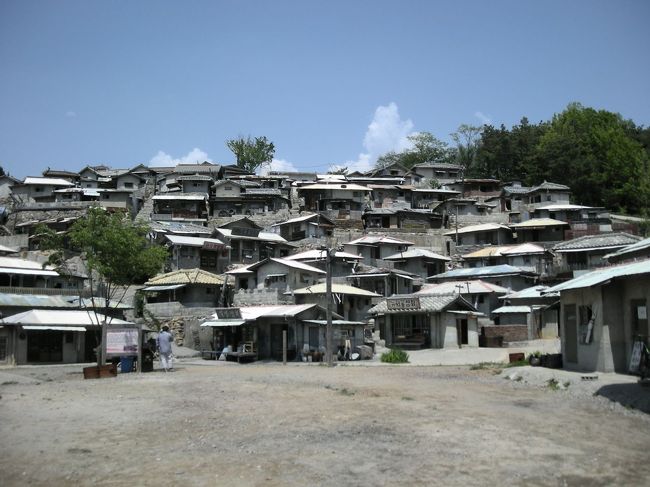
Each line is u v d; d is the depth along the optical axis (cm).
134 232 3294
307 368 3178
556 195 8625
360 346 4250
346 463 1026
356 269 6519
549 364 2516
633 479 934
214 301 5803
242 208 8950
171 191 9431
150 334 4978
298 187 9150
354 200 9000
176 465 1033
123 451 1143
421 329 4669
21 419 1488
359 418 1431
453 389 1988
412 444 1152
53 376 2873
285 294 5316
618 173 9362
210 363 4000
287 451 1117
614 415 1453
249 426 1360
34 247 6994
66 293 4853
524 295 5081
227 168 10619
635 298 2044
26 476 992
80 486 931
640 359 1952
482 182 9956
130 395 1933
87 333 4138
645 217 7094
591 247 5994
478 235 7762
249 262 7025
